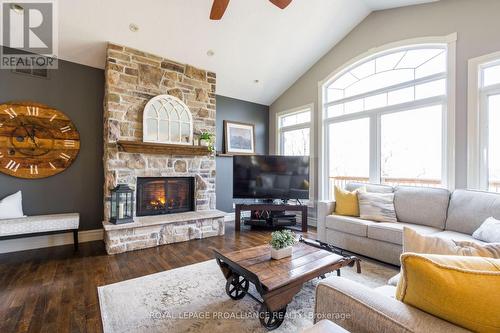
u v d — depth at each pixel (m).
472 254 1.12
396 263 2.72
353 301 0.99
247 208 4.40
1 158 3.19
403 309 0.90
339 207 3.50
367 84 4.20
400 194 3.23
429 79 3.46
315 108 4.95
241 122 5.51
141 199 3.85
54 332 1.68
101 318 1.83
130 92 3.62
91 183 3.79
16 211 3.14
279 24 3.83
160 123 3.86
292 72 5.04
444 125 3.31
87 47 3.48
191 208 4.35
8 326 1.74
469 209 2.60
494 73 2.94
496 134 2.92
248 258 2.06
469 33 3.05
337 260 2.06
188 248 3.43
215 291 2.23
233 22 3.63
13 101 3.27
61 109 3.59
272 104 5.93
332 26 4.12
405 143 3.76
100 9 3.05
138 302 2.04
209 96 4.48
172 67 4.04
